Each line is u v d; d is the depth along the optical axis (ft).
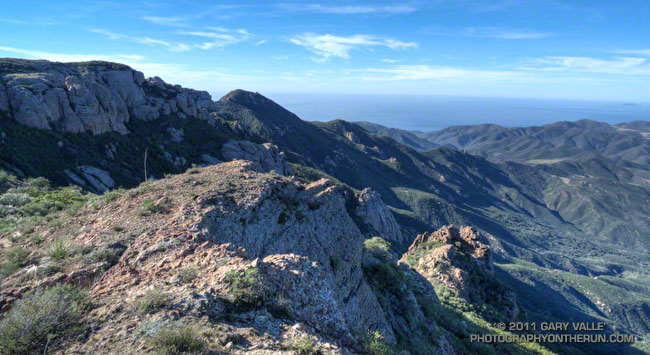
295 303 31.99
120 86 291.38
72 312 25.39
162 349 21.48
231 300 29.37
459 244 170.60
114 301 28.43
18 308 24.45
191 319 25.80
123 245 42.70
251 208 52.80
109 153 230.07
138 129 281.74
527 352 86.02
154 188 62.08
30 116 196.24
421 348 57.31
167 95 347.15
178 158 272.92
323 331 31.07
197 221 46.16
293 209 58.90
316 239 55.57
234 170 71.82
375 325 52.75
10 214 87.86
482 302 129.90
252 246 47.44
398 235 545.85
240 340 25.16
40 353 21.71
